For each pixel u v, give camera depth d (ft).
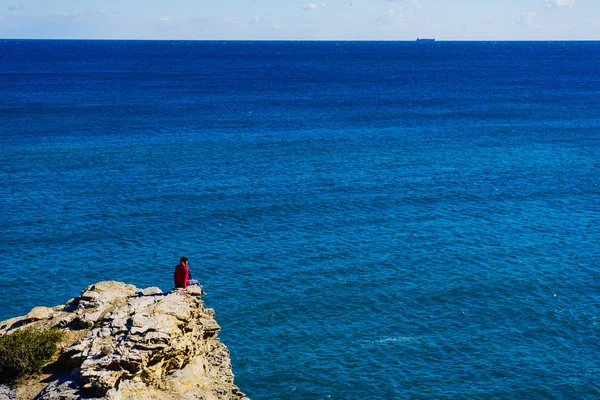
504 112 526.57
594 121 476.95
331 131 426.10
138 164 314.76
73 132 401.90
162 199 253.65
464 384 134.31
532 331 155.94
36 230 213.46
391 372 137.90
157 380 74.69
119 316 80.79
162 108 529.86
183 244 205.67
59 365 77.46
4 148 344.69
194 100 592.60
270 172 302.66
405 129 437.58
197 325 86.12
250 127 438.81
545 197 267.59
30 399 71.77
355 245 207.72
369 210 245.24
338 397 129.49
